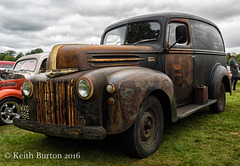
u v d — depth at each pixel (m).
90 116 2.20
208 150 2.78
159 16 3.52
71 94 2.30
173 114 2.91
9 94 4.57
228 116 4.53
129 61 2.95
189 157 2.57
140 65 3.05
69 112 2.32
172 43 3.49
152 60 3.21
